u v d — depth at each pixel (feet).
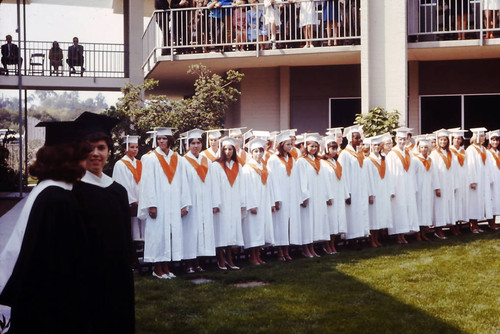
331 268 31.94
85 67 78.07
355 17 54.34
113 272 13.55
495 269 30.86
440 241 41.24
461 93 59.93
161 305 24.57
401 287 27.35
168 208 30.86
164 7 60.54
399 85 53.42
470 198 45.29
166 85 73.15
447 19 57.06
